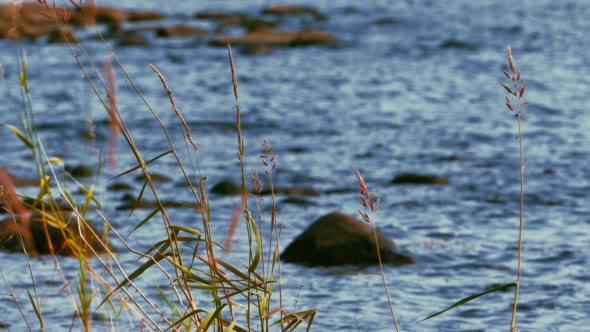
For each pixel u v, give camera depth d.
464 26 153.88
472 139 64.50
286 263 35.50
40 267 33.12
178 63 114.25
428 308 29.89
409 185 50.28
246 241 37.69
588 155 58.19
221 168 54.78
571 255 36.12
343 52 125.00
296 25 157.38
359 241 36.00
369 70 106.50
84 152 59.00
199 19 175.38
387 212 44.09
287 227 40.97
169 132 67.69
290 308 29.27
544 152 59.38
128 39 131.25
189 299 18.36
